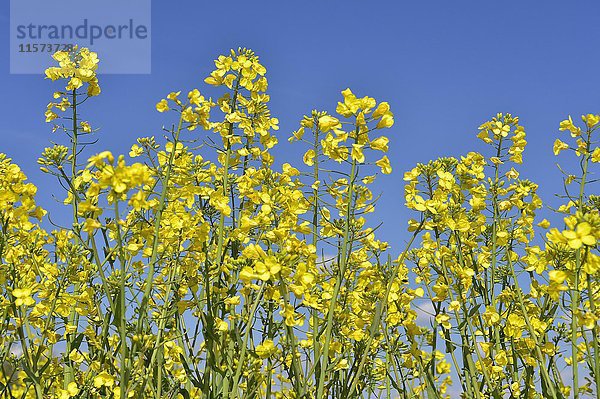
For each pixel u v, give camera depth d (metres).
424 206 1.15
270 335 1.16
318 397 1.10
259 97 1.20
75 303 1.16
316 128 1.16
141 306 1.09
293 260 1.10
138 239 1.17
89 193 1.04
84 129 1.19
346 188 1.16
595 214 1.09
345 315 1.16
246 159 1.20
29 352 1.15
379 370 1.23
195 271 1.15
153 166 1.12
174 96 1.13
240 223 1.16
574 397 1.10
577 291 1.09
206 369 1.12
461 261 1.20
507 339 1.20
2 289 1.17
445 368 1.25
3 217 1.13
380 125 1.11
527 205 1.22
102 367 1.15
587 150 1.15
